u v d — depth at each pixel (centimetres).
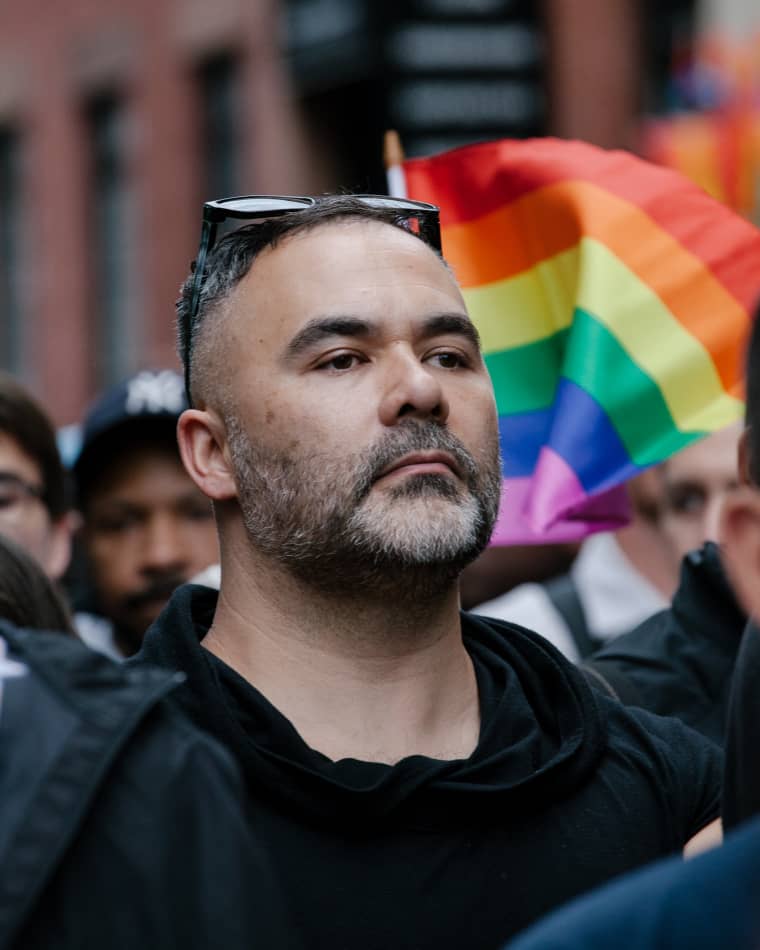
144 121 1528
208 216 256
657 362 326
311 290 244
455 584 245
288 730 236
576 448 318
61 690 188
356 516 236
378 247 248
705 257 333
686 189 338
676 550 380
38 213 1709
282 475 240
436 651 246
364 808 229
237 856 186
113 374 1603
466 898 231
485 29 1081
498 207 338
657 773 251
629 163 338
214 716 234
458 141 1075
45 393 1717
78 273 1633
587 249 328
